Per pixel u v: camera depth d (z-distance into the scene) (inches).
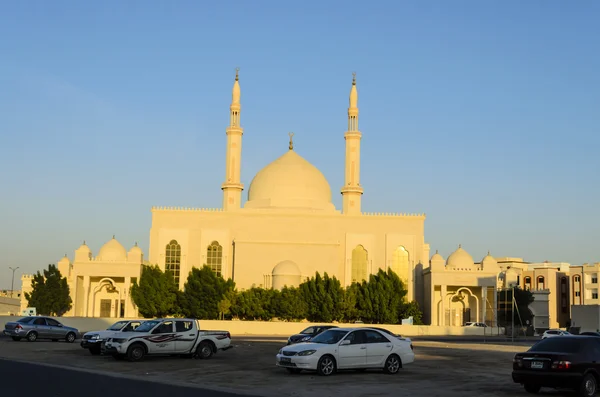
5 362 1523.1
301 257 4468.5
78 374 1310.3
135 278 4215.1
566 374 1090.1
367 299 4013.3
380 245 4544.8
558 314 6161.4
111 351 1651.1
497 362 1742.1
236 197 4579.2
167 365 1563.7
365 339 1419.8
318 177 4845.0
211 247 4525.1
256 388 1182.9
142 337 1653.5
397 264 4532.5
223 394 1076.5
